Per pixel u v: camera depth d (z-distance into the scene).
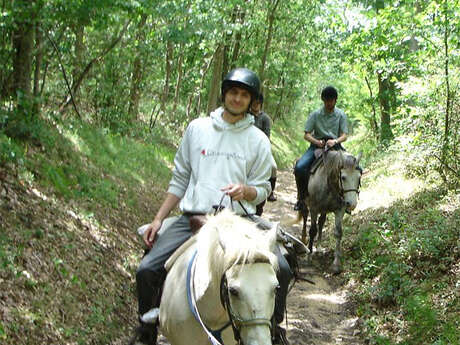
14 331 3.68
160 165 10.80
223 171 3.44
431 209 7.39
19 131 6.29
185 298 3.09
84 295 4.67
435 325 4.85
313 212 8.09
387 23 9.66
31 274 4.34
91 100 10.41
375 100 20.88
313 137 8.46
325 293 6.81
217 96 16.73
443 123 8.47
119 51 9.87
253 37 21.36
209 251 2.80
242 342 2.49
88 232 5.72
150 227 3.63
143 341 3.61
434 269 5.84
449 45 8.30
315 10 21.56
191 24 9.70
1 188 5.12
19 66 6.55
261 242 2.69
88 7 6.04
